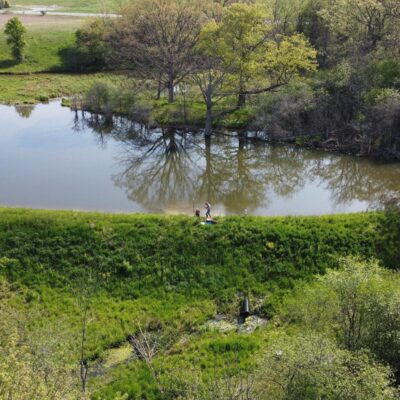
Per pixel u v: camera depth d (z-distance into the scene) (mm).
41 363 18984
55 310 28844
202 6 69375
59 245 33156
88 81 83000
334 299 22375
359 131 54156
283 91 58656
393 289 21875
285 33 74500
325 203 45156
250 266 32438
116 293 30500
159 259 32656
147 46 70312
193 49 66375
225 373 22422
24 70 84688
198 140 60656
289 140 57938
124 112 67812
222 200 46469
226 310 29578
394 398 17625
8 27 84562
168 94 74500
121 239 33750
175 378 23391
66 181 49531
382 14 64438
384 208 40438
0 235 33438
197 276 31766
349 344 20828
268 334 26938
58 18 112562
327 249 33438
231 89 62031
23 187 47719
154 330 28016
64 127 65750
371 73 57250
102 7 123562
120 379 24078
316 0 73188
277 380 18188
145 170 53750
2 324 25156
